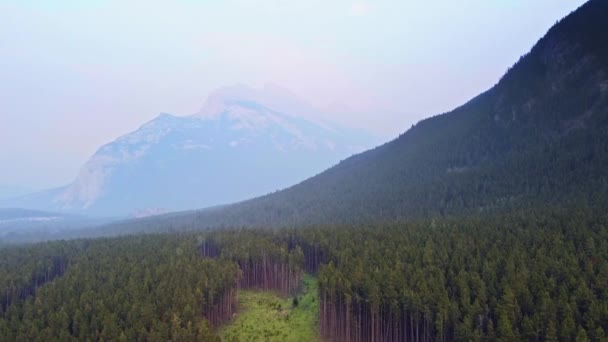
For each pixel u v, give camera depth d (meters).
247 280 129.75
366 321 90.12
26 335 78.50
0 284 107.75
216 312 100.00
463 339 70.88
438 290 80.06
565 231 100.75
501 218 122.81
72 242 168.75
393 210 177.88
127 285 100.31
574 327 63.91
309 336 93.75
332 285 92.88
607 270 75.69
